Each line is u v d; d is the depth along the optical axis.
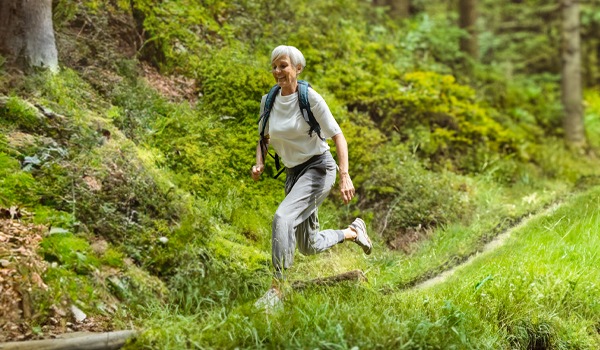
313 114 4.81
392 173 7.94
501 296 5.01
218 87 7.63
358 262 6.40
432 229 7.43
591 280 5.49
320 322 4.25
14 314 4.19
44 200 5.11
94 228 5.15
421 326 4.27
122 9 7.68
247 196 6.73
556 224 6.63
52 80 6.21
